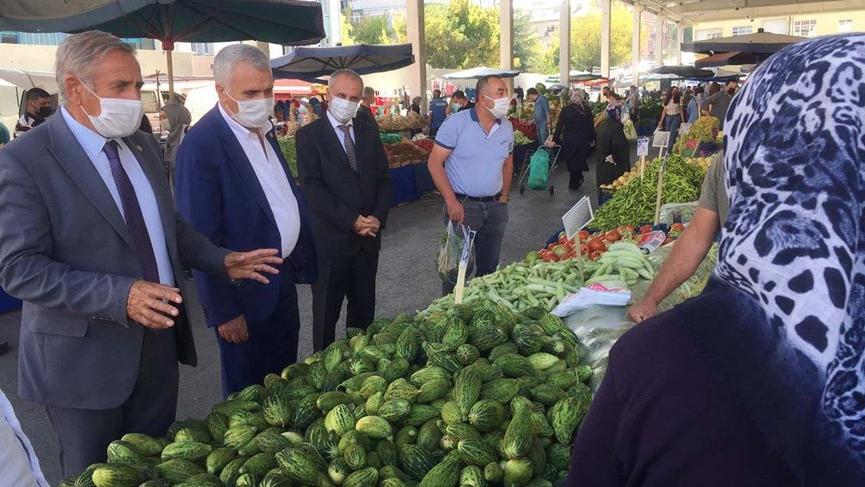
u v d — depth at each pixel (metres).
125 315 2.14
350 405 2.33
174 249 2.59
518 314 2.97
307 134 4.24
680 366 0.77
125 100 2.30
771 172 0.72
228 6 7.23
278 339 3.57
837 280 0.67
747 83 0.83
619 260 3.74
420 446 2.15
